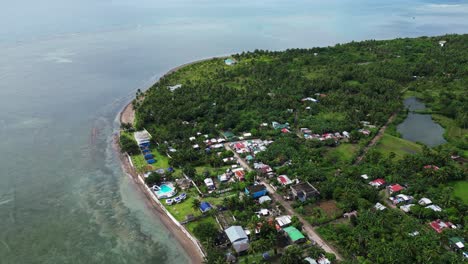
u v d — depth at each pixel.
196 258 88.19
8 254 90.44
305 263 78.75
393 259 77.69
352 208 100.44
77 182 122.56
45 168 130.75
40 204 110.50
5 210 107.12
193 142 144.50
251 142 144.12
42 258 89.38
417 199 104.62
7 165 131.75
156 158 134.62
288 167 120.94
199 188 113.69
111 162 136.25
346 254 83.94
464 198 106.88
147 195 114.81
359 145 142.00
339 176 115.50
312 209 102.44
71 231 98.75
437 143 148.50
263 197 106.25
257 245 83.69
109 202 111.69
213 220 99.88
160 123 162.88
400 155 135.00
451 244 85.75
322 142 141.75
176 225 99.88
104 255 90.12
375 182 113.25
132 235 97.06
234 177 119.94
